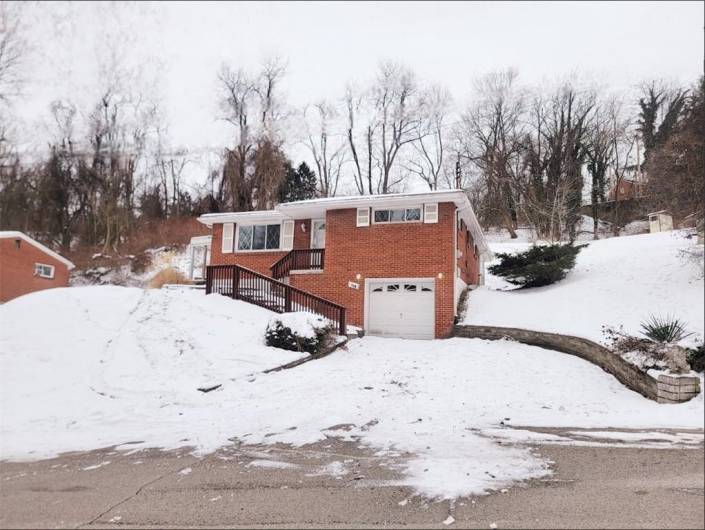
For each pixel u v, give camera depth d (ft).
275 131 158.81
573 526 11.91
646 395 29.66
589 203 138.31
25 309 45.80
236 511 13.87
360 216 58.13
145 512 14.03
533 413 26.66
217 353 38.91
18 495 16.10
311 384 32.99
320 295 58.39
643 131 137.28
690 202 46.60
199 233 142.31
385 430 23.54
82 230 145.89
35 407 28.94
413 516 13.09
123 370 35.40
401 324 54.85
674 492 13.88
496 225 143.74
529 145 149.18
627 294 47.14
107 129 159.74
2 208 143.33
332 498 14.70
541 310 50.65
